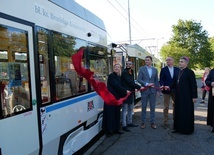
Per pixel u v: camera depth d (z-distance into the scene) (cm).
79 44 488
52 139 366
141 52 1505
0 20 275
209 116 664
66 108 414
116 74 618
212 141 560
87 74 353
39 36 345
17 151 289
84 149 548
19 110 294
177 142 557
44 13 362
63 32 419
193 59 5281
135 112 954
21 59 304
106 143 564
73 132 452
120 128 691
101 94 382
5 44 280
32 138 315
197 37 5419
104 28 679
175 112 628
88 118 520
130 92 625
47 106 354
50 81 367
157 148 522
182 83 611
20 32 305
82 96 486
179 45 5447
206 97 1409
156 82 679
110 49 736
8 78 281
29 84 314
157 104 1162
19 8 306
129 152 504
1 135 266
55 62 387
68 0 461
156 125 713
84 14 536
